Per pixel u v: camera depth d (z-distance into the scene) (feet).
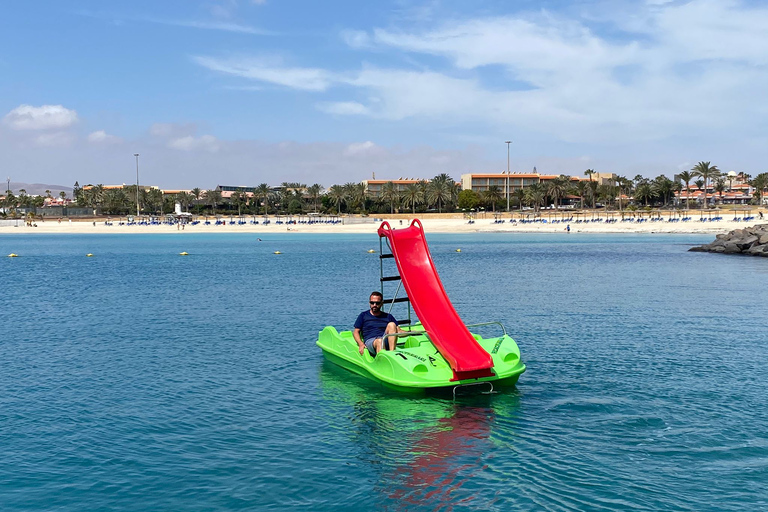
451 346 38.99
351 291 94.17
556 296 85.87
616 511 23.65
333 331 48.11
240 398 38.14
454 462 28.32
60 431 32.63
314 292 93.04
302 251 211.00
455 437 31.27
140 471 27.61
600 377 41.83
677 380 40.98
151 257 185.06
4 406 36.83
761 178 513.45
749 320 65.10
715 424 32.65
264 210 590.96
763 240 173.27
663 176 505.66
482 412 34.91
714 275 115.55
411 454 29.27
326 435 31.78
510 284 101.71
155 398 38.24
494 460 28.40
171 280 114.11
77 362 47.80
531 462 28.12
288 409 35.99
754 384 39.99
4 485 26.30
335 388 40.06
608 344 52.90
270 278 116.26
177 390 39.93
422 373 37.27
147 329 62.13
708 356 48.08
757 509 23.77
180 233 382.01
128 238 328.49
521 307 75.51
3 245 263.08
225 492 25.57
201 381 41.98
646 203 520.83
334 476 26.99
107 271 136.67
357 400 37.47
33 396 38.83
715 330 59.41
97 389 40.27
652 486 25.63
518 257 168.14
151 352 51.21
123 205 577.43
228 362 47.42
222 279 115.03
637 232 318.45
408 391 37.83
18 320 68.74
